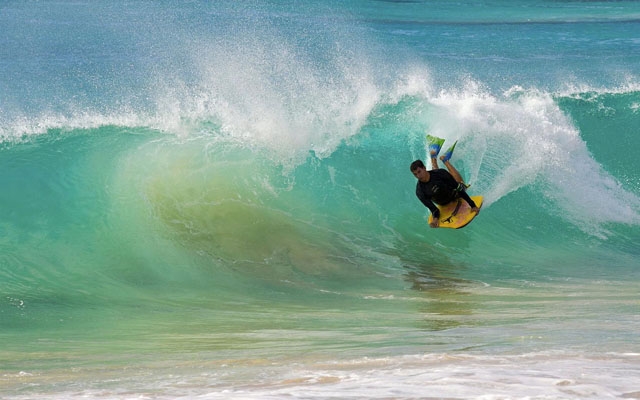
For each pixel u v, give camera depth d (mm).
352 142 45969
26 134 42594
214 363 17844
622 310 25078
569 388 12273
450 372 13938
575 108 53750
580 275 35594
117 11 100375
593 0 136625
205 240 36375
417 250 39031
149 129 44281
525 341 18422
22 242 33688
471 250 39750
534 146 46438
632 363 14648
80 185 38438
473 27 108562
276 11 105312
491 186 44375
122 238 35031
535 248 40719
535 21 114938
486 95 50969
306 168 43688
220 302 29328
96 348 21453
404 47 90062
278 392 12555
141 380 15547
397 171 44656
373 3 125375
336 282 33156
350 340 21062
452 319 24734
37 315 26688
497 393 11992
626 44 97125
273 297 30406
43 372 17625
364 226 41094
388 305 28672
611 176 48188
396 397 11875
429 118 47406
